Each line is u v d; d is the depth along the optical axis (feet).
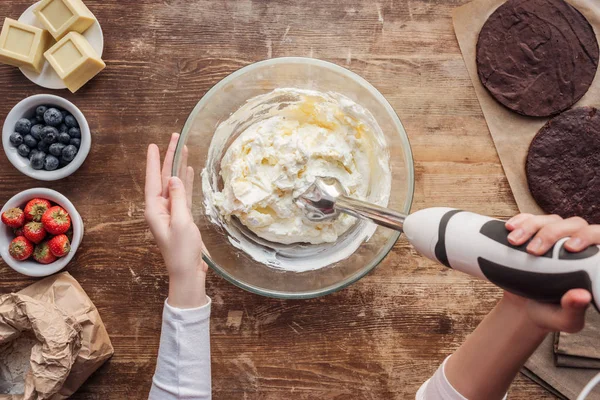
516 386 2.73
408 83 2.80
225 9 2.81
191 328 2.28
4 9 2.82
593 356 2.65
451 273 2.77
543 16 2.77
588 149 2.74
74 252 2.73
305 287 2.69
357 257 2.66
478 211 2.79
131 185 2.81
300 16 2.81
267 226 2.62
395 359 2.77
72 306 2.70
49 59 2.74
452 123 2.80
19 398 2.56
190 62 2.81
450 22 2.81
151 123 2.81
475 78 2.80
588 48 2.76
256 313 2.78
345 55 2.81
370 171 2.70
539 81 2.76
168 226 2.30
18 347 2.75
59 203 2.74
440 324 2.77
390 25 2.81
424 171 2.79
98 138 2.81
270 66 2.57
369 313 2.78
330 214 2.52
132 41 2.81
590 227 1.75
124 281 2.79
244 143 2.61
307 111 2.70
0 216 2.71
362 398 2.77
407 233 2.02
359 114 2.60
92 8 2.81
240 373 2.77
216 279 2.78
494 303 2.76
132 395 2.78
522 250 1.81
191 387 2.27
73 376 2.67
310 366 2.77
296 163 2.56
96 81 2.81
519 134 2.79
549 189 2.74
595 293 1.67
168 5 2.81
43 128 2.73
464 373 2.16
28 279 2.81
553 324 1.86
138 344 2.78
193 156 2.69
